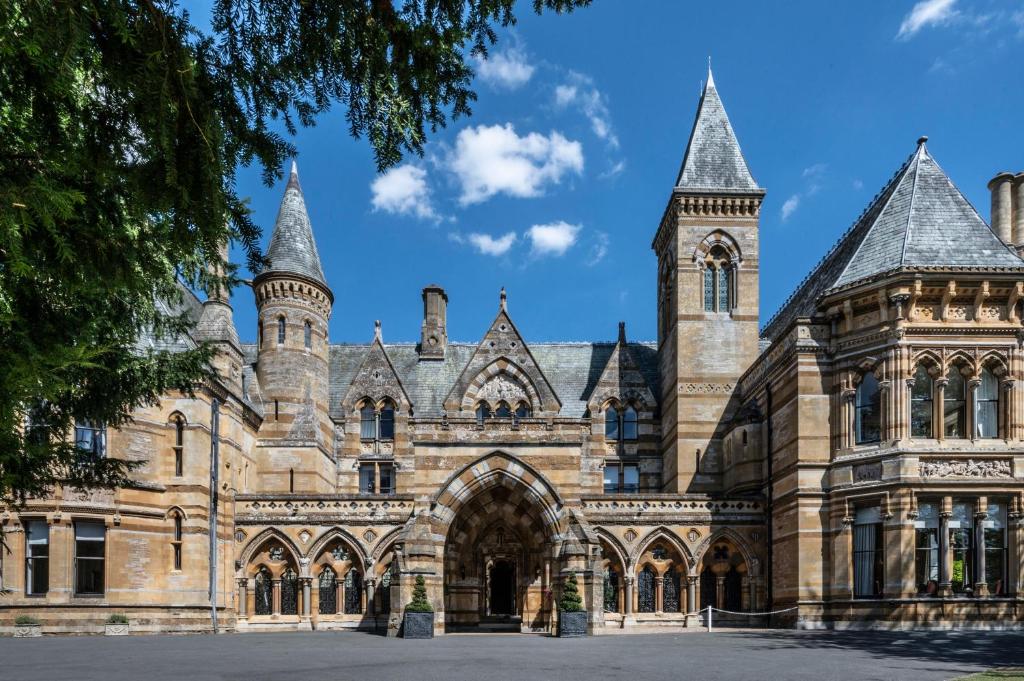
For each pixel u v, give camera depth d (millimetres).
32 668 16438
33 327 8211
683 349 40906
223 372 34125
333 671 15672
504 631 30328
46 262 7422
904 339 28656
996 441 28094
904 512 27547
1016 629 26594
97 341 11422
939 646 21281
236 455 36312
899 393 28469
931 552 27703
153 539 30812
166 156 6707
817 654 19188
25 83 6723
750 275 41469
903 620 27062
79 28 6051
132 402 13602
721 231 41781
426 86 8359
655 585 34031
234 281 11508
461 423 29953
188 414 32094
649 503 34250
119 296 11430
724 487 39062
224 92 7566
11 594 27781
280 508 34750
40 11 5953
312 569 34281
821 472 30031
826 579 29328
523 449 29781
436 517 29203
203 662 17734
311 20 7562
